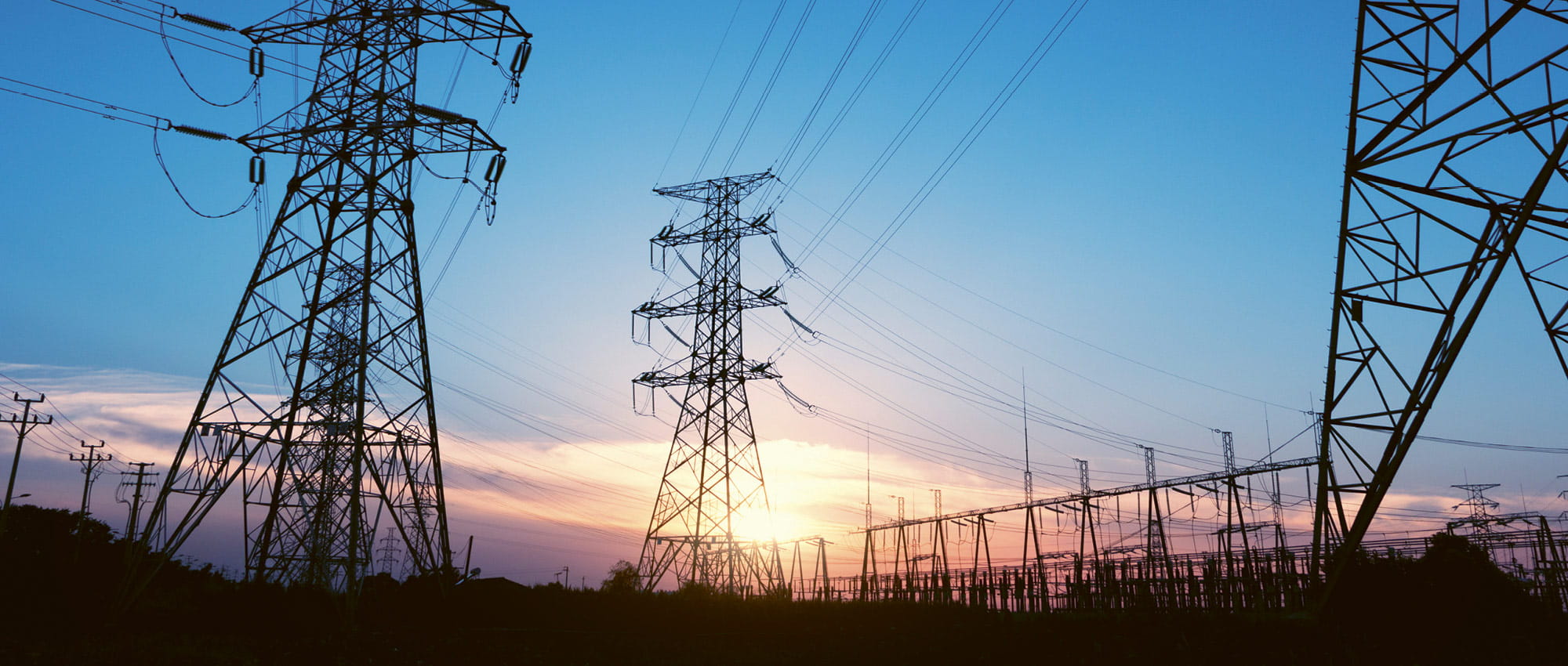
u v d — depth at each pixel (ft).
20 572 127.54
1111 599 168.76
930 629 146.41
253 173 136.98
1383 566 107.45
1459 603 102.94
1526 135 67.82
